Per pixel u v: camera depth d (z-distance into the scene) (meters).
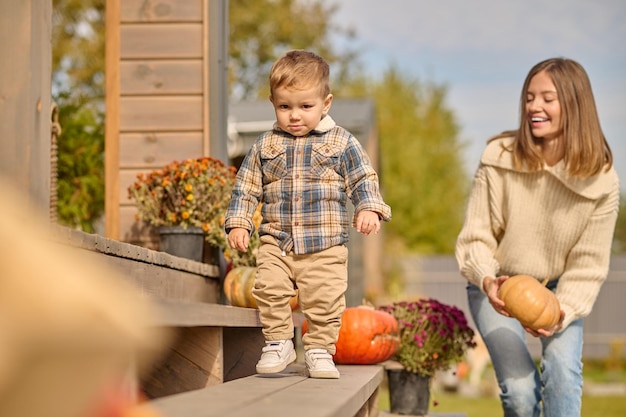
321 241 3.98
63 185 9.55
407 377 6.24
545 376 4.71
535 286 4.61
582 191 4.66
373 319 5.73
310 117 4.02
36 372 1.28
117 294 1.47
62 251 1.46
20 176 3.45
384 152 31.95
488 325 4.87
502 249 4.94
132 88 7.18
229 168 6.84
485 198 4.93
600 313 23.28
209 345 3.71
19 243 1.38
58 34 21.84
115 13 7.19
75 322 1.34
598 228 4.75
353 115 13.09
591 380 18.75
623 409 12.62
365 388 3.57
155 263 4.87
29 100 3.47
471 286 5.04
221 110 7.24
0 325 1.28
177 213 6.66
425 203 31.16
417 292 24.19
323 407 2.55
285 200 4.04
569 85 4.59
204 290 6.37
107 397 1.46
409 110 35.62
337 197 4.04
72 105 9.73
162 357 3.69
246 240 4.09
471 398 15.18
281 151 4.07
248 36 27.42
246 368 5.10
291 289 4.02
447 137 36.31
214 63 7.16
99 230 10.38
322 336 4.00
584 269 4.78
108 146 7.13
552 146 4.74
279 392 3.05
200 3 7.20
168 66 7.18
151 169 7.11
